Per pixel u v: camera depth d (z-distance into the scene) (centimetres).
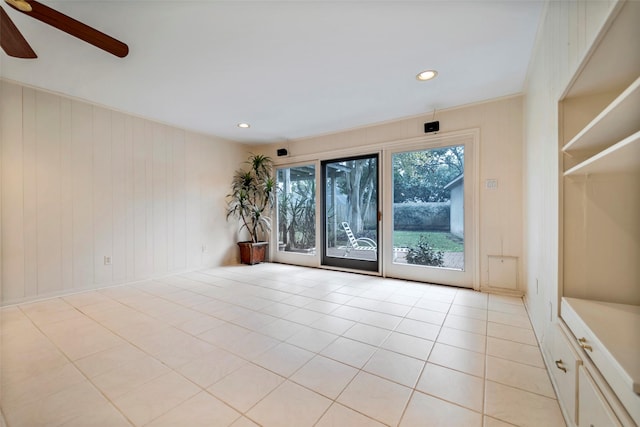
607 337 97
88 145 324
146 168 379
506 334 212
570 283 138
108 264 343
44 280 296
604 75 118
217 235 475
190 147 433
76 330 223
